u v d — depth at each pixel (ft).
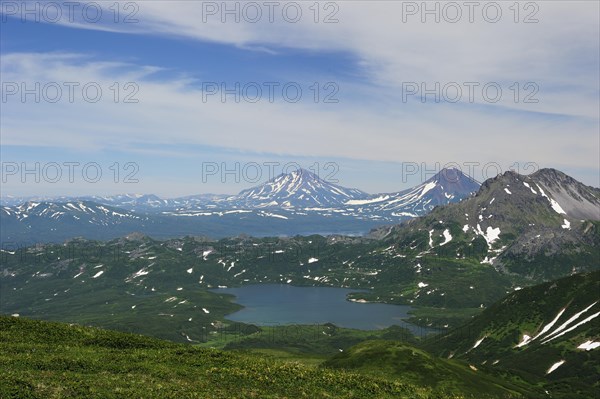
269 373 184.14
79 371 156.56
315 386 180.45
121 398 130.41
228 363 193.47
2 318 216.95
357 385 190.08
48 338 203.21
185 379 161.17
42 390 126.82
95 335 218.79
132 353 192.95
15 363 152.35
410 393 195.31
